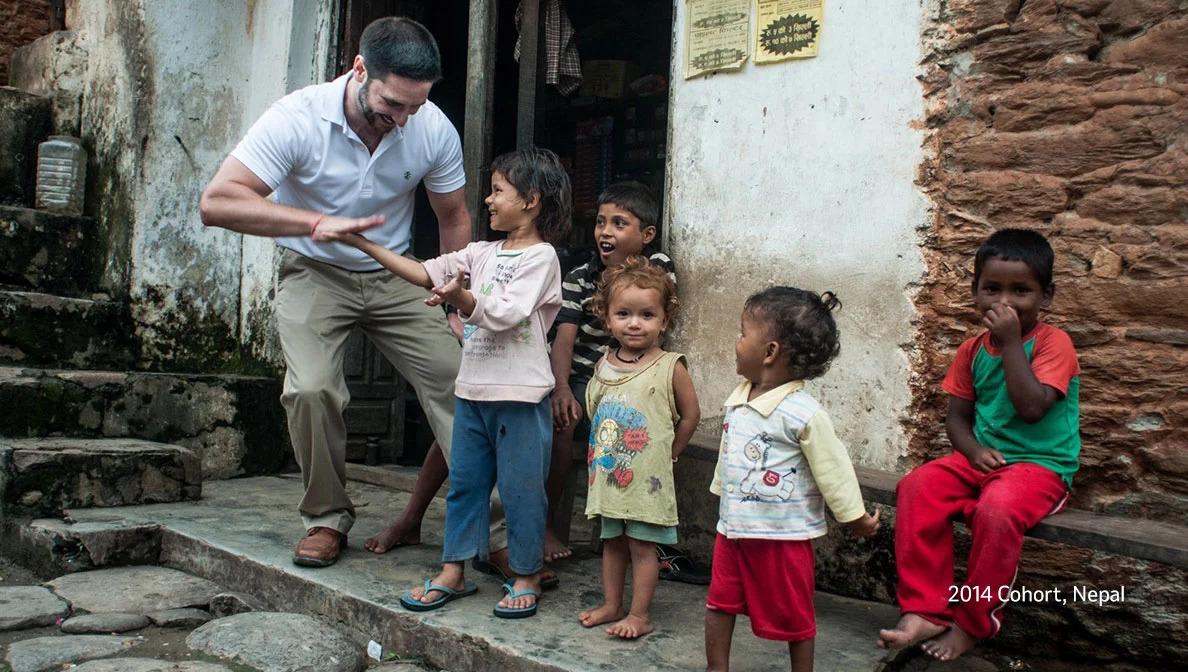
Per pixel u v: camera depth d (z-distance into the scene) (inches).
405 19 117.2
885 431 124.8
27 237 202.7
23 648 107.8
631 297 107.6
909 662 104.8
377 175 126.0
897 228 124.4
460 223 138.0
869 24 127.4
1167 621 105.4
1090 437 112.0
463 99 248.5
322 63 205.0
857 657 100.7
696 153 144.9
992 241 104.8
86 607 122.3
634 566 106.0
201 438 189.5
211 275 212.8
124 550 141.2
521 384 109.1
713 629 93.8
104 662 103.5
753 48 138.5
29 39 259.3
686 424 108.0
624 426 107.2
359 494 178.5
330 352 126.2
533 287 108.5
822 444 91.0
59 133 223.5
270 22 210.1
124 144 205.5
